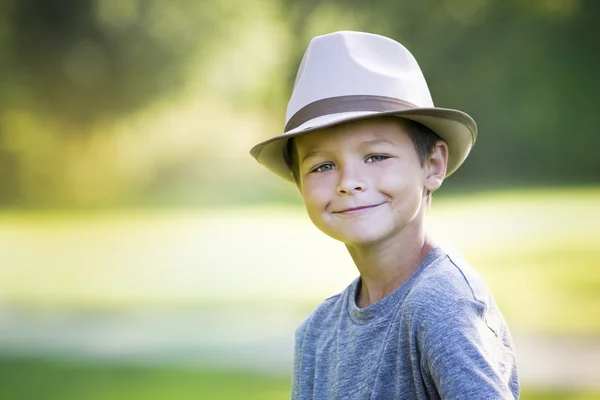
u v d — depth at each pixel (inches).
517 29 1149.1
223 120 1202.0
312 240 764.0
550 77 1144.8
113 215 1029.8
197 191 1192.8
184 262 677.9
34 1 1099.3
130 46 1138.7
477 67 1154.7
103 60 1143.0
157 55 1147.3
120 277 626.8
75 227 927.0
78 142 1168.2
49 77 1141.1
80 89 1153.4
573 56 1143.0
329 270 612.1
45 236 864.3
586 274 521.7
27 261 717.3
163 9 1136.2
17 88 1134.4
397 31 1159.0
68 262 704.4
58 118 1157.1
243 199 1144.2
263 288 553.9
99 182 1172.5
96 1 1107.9
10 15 1100.5
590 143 1139.9
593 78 1137.4
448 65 1157.1
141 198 1179.9
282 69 1184.2
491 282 508.4
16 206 1137.4
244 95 1202.0
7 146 1151.0
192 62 1160.8
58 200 1160.8
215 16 1154.7
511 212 807.1
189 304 515.2
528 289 484.4
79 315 499.2
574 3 1134.4
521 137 1148.5
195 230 860.6
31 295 570.6
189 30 1149.1
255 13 1159.6
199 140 1200.8
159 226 904.9
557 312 425.4
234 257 690.8
